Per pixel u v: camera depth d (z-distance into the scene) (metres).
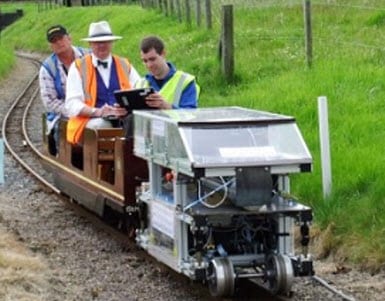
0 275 10.45
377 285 10.41
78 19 64.00
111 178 12.64
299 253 11.46
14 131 24.83
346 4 26.02
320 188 12.88
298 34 24.48
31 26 75.50
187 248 9.93
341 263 11.27
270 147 9.74
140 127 10.98
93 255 12.11
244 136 9.77
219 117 10.25
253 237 9.99
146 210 11.12
